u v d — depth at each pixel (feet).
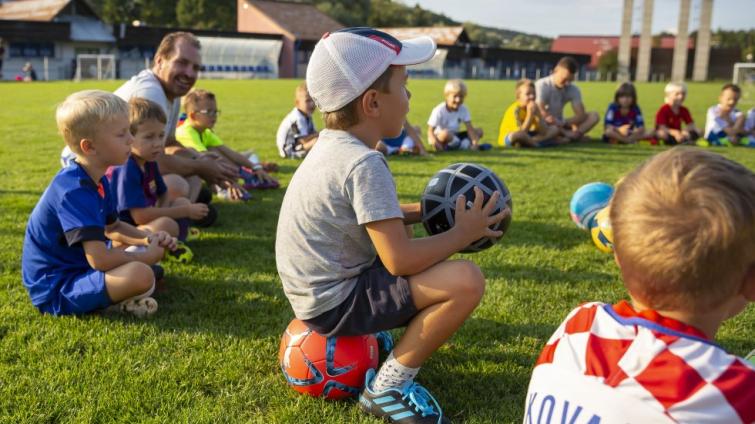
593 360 4.29
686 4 172.14
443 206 8.32
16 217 16.76
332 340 7.91
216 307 11.09
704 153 4.20
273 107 58.85
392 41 7.34
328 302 7.39
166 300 11.44
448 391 8.38
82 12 153.28
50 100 63.41
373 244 7.71
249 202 19.52
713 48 196.85
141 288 10.18
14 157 27.02
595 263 13.73
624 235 4.22
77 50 149.59
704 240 3.89
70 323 10.21
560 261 13.83
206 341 9.71
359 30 7.36
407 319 7.47
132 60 157.69
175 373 8.68
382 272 7.56
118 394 8.14
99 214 10.12
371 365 8.15
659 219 4.01
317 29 199.62
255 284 12.25
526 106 33.19
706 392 3.91
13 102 60.59
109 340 9.65
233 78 160.86
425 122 45.93
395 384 7.65
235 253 14.26
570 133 35.09
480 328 10.24
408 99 7.57
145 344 9.57
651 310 4.36
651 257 4.05
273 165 24.03
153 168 14.02
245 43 166.61
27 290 10.74
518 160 28.22
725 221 3.84
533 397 4.61
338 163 7.09
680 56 175.52
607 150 32.19
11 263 13.21
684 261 3.95
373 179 6.98
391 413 7.57
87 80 127.34
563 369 4.42
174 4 254.88
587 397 4.20
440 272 7.25
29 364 8.85
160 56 16.46
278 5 199.93
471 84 128.16
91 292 10.10
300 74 190.70
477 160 28.07
